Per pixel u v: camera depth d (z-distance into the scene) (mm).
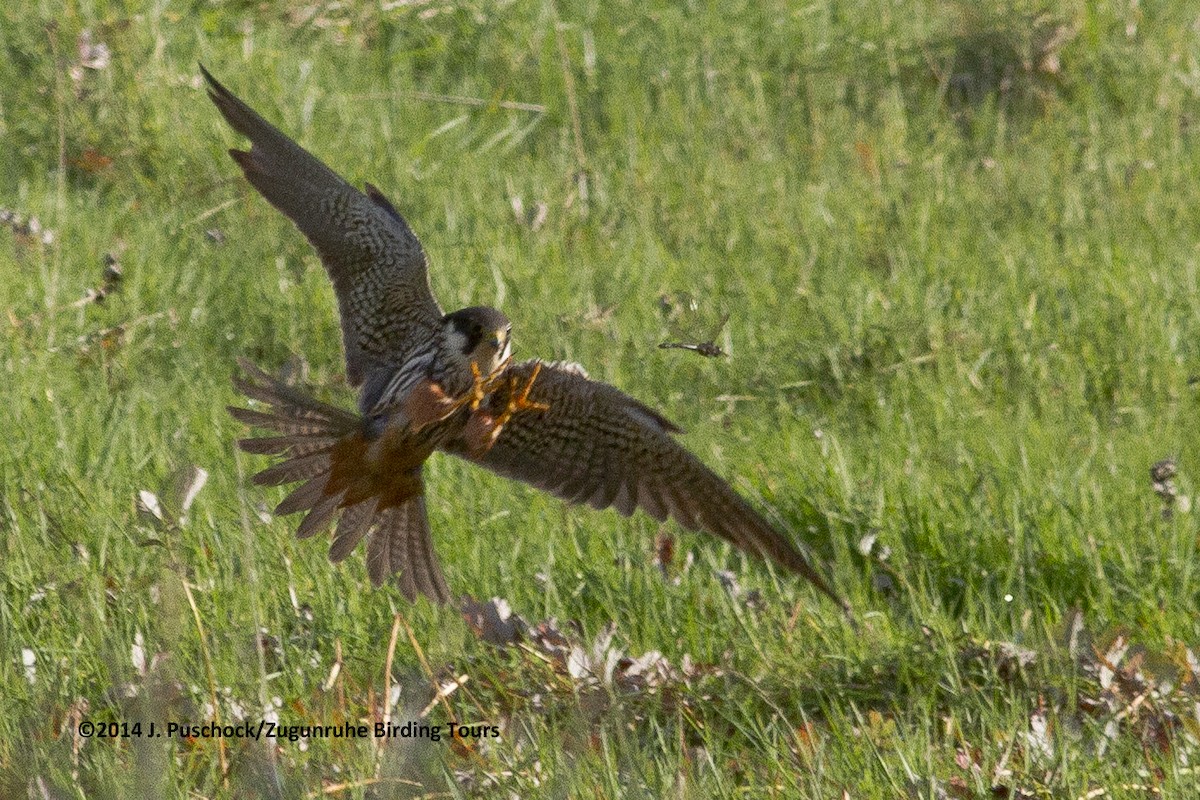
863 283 15703
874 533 11570
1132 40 21406
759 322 15055
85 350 13727
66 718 8828
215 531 10852
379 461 7770
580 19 21047
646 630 10586
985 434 13312
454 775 8594
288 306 14750
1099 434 13461
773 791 8719
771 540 8305
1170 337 14836
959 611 11398
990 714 9500
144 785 7344
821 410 14055
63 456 11859
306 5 20578
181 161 17141
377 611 10438
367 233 8453
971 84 20594
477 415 7949
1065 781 8812
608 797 8398
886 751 9219
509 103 19172
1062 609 11211
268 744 8281
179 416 12859
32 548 10578
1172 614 10914
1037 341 14820
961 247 16734
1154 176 18453
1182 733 9320
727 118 19469
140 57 18172
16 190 16750
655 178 17922
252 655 9578
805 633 10523
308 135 18141
